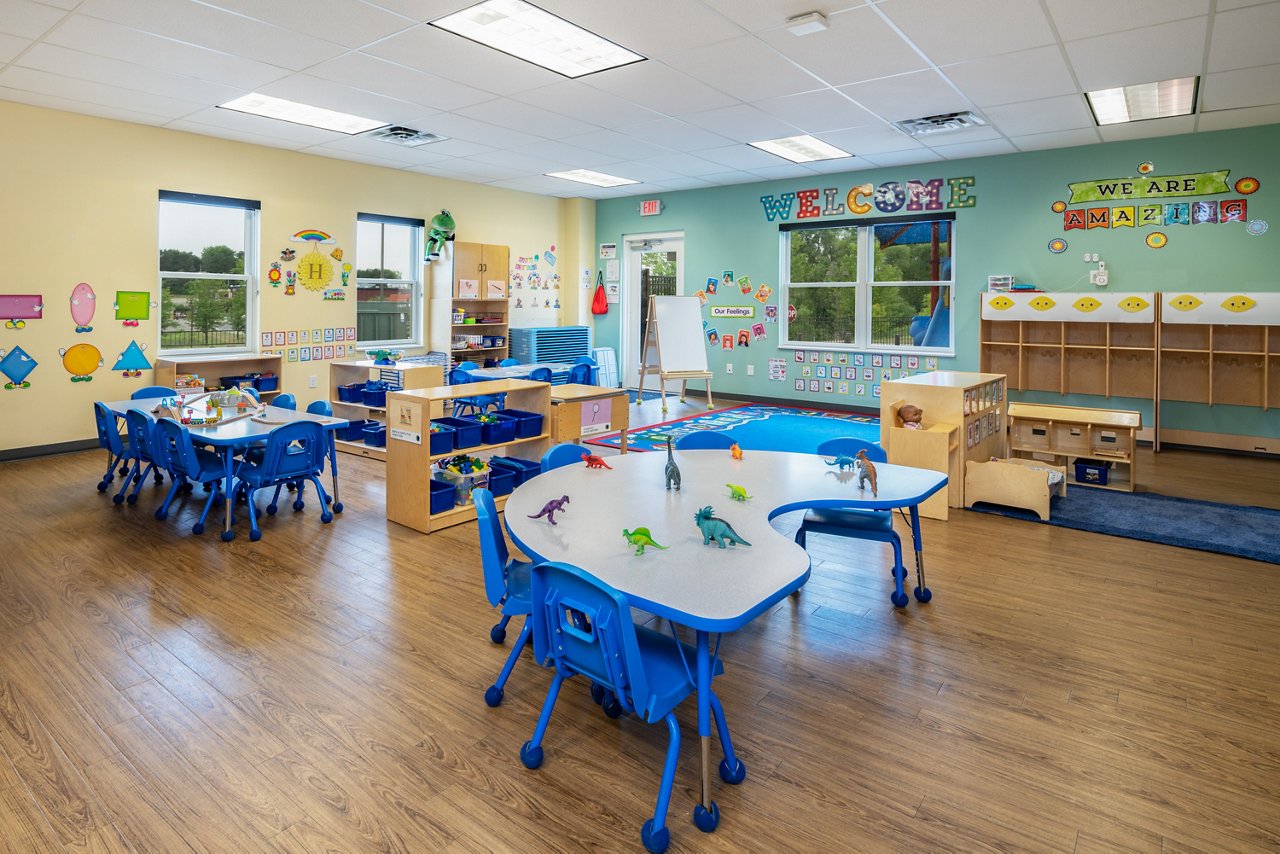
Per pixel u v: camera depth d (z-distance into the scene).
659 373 8.33
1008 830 1.79
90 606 3.08
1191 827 1.80
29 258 5.70
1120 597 3.23
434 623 2.96
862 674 2.57
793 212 8.59
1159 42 4.19
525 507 2.49
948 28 4.01
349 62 4.59
